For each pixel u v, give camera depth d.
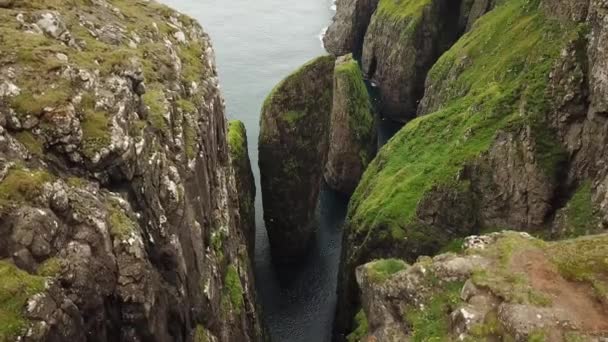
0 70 20.47
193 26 41.47
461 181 45.66
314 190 64.19
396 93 102.44
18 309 15.43
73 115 20.34
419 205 47.81
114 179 21.41
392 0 113.62
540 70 45.66
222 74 106.62
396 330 28.83
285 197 60.88
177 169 26.12
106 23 30.28
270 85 102.62
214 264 30.84
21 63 21.09
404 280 29.45
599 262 25.50
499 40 68.25
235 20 136.50
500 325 24.17
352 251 52.81
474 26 80.56
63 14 27.45
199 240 27.89
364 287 33.88
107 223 19.62
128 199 21.75
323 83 61.66
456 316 25.58
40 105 19.91
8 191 17.22
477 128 49.31
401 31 101.56
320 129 62.38
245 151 58.88
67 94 20.91
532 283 25.36
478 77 65.25
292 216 62.00
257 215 71.19
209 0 149.75
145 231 22.39
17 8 25.00
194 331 26.30
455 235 46.03
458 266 28.16
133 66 25.69
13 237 16.72
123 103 22.95
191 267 26.48
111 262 19.25
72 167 20.41
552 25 52.84
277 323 56.34
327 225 71.81
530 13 65.81
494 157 44.12
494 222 43.81
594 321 22.98
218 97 38.91
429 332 26.66
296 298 59.81
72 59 22.95
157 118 25.72
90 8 30.88
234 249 38.50
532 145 40.91
